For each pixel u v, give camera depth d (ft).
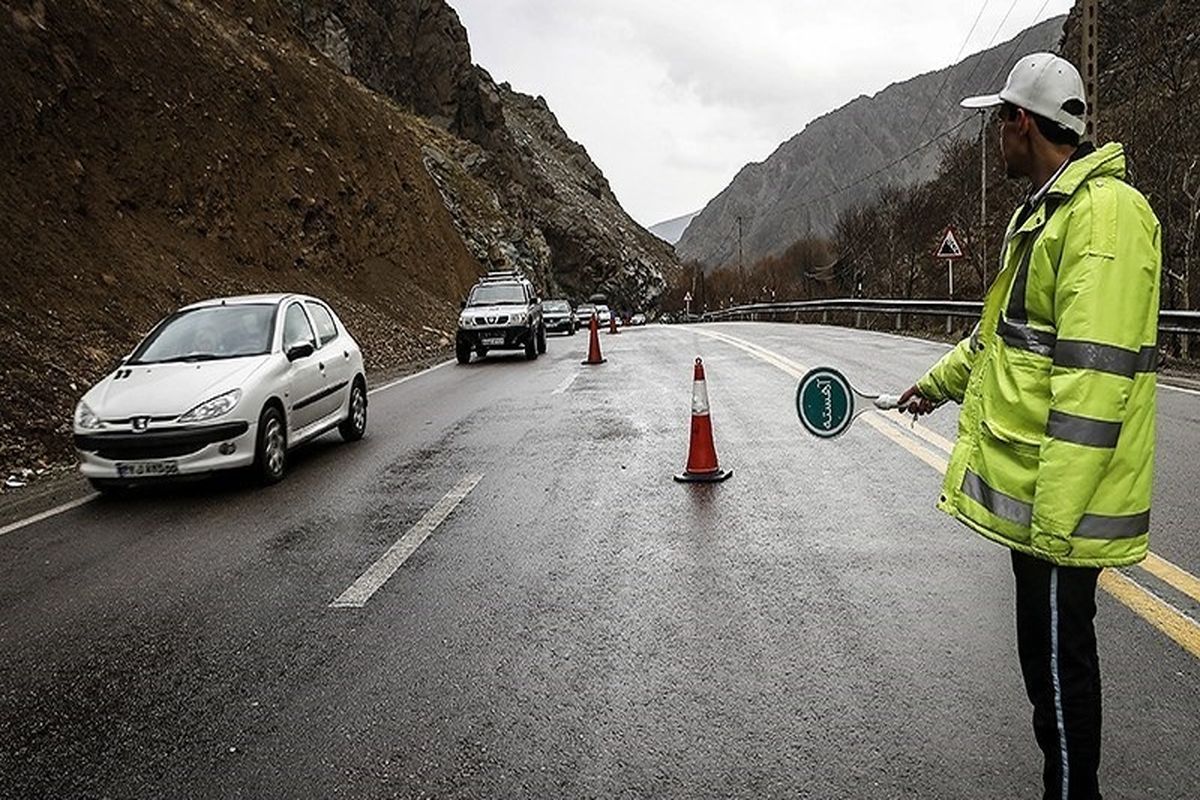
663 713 12.33
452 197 159.84
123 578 19.16
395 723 12.37
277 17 117.19
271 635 15.64
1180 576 16.29
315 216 88.53
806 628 14.89
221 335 30.12
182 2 88.69
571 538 20.49
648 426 34.73
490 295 72.33
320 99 103.30
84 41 66.74
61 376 40.24
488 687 13.32
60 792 11.05
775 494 23.50
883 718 11.90
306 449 33.65
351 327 77.36
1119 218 8.21
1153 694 12.17
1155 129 71.15
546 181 330.75
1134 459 8.33
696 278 392.27
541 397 44.83
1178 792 10.05
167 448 25.59
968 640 14.12
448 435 34.96
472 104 240.73
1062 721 8.84
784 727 11.80
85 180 60.03
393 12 222.07
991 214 128.16
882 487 23.72
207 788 11.00
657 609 16.03
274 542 21.26
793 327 104.78
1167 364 47.01
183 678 14.10
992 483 9.05
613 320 118.01
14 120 56.18
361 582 18.11
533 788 10.70
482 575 18.22
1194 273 65.31
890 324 104.63
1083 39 52.85
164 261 61.87
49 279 48.83
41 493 28.19
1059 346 8.27
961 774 10.57
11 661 15.06
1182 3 93.04
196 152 73.87
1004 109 9.46
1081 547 8.30
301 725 12.44
